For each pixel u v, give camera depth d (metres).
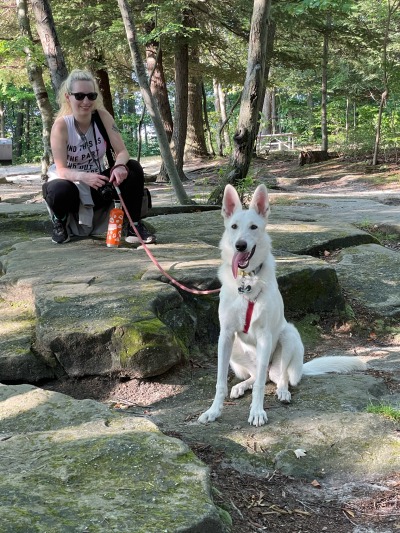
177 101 20.33
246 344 4.25
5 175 27.39
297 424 3.77
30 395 3.64
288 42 22.02
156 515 2.31
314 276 6.12
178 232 8.10
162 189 18.05
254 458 3.41
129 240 7.16
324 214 11.24
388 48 24.69
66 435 3.04
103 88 22.70
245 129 10.67
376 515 2.93
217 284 5.61
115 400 4.38
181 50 19.78
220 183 11.02
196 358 5.18
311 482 3.24
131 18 10.12
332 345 5.84
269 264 4.14
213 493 2.96
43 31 10.67
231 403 4.25
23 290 5.54
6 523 2.17
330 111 39.66
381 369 5.07
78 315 4.73
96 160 6.74
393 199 14.09
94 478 2.60
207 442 3.58
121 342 4.48
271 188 18.86
